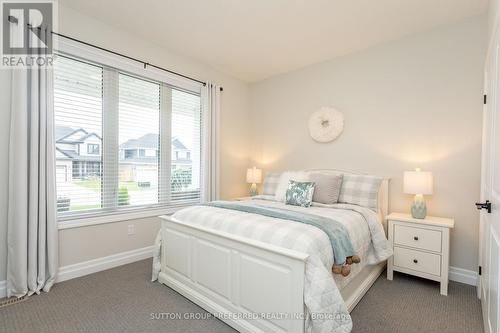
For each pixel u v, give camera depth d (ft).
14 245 6.82
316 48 10.40
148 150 10.32
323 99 11.60
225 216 6.57
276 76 13.35
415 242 7.81
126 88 9.61
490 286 5.05
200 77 11.91
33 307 6.40
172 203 11.13
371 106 10.18
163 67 10.48
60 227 7.83
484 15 7.90
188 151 11.74
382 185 9.48
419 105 9.07
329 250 5.25
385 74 9.84
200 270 6.53
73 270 8.13
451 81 8.46
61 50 7.81
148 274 8.45
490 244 5.24
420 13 7.98
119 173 9.45
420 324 5.87
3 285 6.89
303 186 9.13
